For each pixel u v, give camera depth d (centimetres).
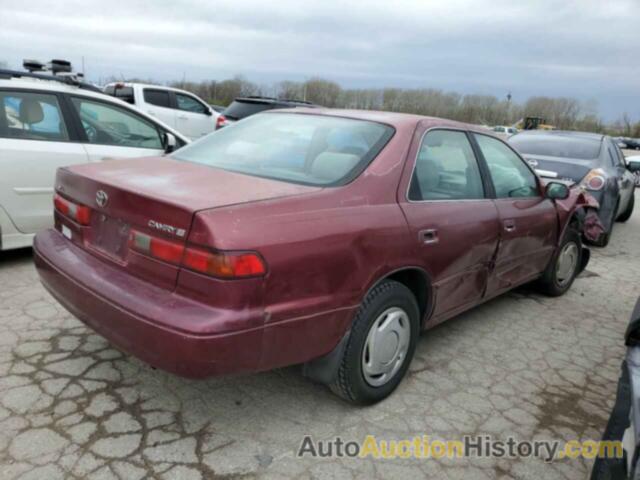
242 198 225
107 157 497
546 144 769
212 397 283
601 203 683
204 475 226
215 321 202
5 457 227
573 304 482
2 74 569
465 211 320
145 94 1138
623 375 204
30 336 332
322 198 243
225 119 1198
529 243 404
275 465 236
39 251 282
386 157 280
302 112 336
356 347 258
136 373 298
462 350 366
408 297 284
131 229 233
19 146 442
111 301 226
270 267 212
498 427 279
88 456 231
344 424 270
